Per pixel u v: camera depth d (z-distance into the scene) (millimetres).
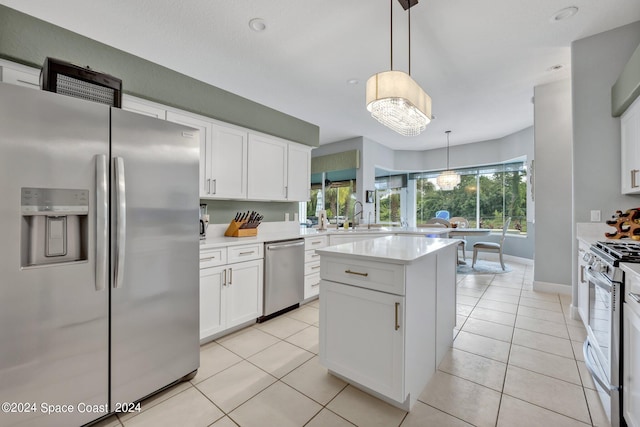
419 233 3805
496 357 2059
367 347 1569
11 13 1737
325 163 6484
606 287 1491
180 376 1727
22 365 1165
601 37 2561
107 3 2125
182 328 1737
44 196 1197
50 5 2135
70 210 1262
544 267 3684
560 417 1452
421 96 2012
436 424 1412
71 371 1288
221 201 3146
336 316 1702
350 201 6566
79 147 1289
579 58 2650
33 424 1191
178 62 2990
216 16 2289
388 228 4379
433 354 1846
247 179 3074
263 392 1676
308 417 1471
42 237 1245
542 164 3648
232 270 2453
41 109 1189
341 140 6312
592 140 2637
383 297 1502
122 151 1436
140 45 2684
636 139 2182
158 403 1578
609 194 2582
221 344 2279
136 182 1495
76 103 1283
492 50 2779
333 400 1604
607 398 1470
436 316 1896
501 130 5512
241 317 2523
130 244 1473
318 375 1849
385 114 2088
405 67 3100
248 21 2352
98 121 1350
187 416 1479
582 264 2441
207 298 2264
